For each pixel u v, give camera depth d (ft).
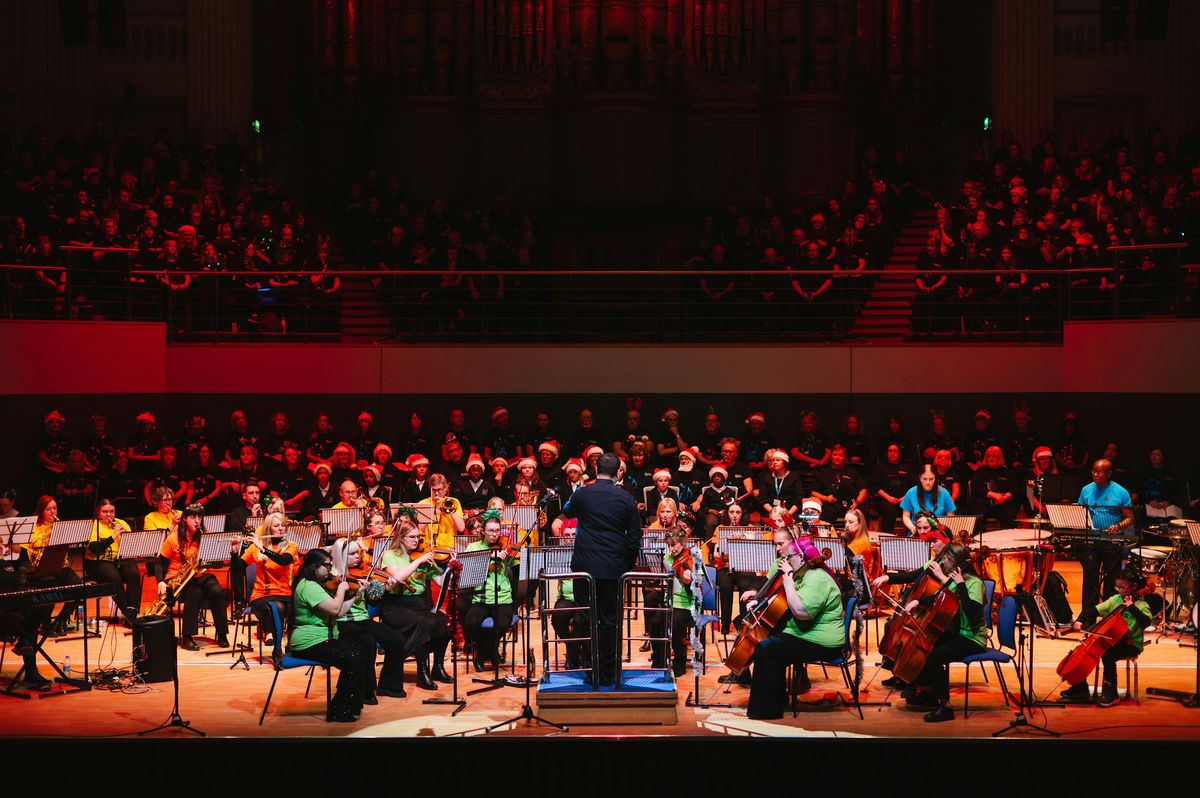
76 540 40.73
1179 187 57.82
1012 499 52.08
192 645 39.73
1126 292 57.26
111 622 42.50
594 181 73.10
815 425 56.29
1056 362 58.34
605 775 28.96
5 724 31.32
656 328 65.72
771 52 74.79
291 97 79.05
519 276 63.41
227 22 74.49
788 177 74.74
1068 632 40.98
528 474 44.39
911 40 76.84
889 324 63.62
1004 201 63.26
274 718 31.83
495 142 76.18
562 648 38.40
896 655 32.22
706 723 31.07
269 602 32.50
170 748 29.14
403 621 34.37
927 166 77.36
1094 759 28.81
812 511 37.65
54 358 54.60
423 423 59.16
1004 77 75.20
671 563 34.32
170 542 39.93
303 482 53.42
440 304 60.44
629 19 73.10
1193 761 28.66
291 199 78.28
